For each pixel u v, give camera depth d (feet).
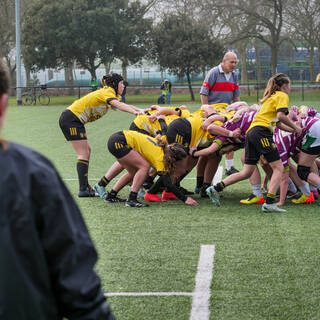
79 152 36.50
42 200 7.65
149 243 25.82
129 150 32.60
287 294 19.48
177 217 30.78
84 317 8.04
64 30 175.52
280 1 201.05
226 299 19.12
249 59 290.35
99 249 24.95
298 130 31.19
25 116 111.24
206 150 33.50
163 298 19.27
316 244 25.39
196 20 204.64
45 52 182.09
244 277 21.20
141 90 228.43
